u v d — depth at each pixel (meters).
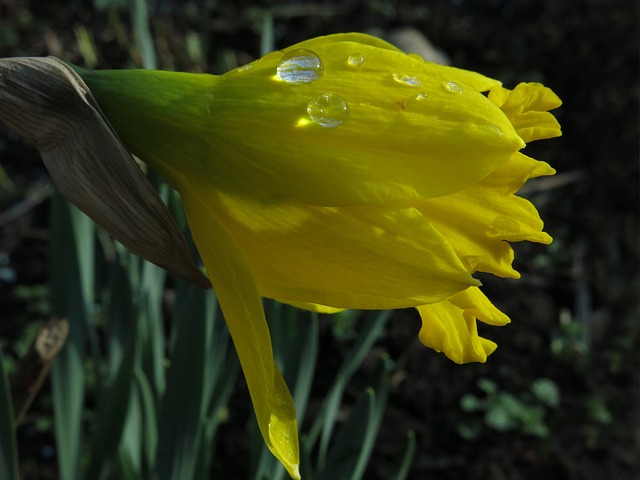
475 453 0.46
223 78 0.20
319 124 0.19
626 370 0.52
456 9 0.73
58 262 0.27
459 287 0.18
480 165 0.18
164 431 0.26
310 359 0.28
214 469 0.43
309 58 0.19
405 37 0.67
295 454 0.20
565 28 0.71
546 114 0.20
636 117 0.65
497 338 0.52
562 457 0.46
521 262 0.57
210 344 0.27
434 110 0.19
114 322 0.29
